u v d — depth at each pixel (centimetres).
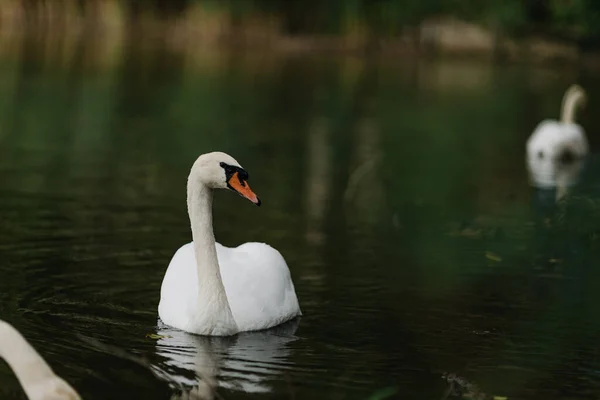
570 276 1312
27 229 1464
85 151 2183
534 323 1110
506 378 936
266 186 1895
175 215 1598
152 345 995
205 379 902
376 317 1120
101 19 4897
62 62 3825
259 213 1662
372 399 829
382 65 4284
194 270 1092
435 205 1769
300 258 1373
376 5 4803
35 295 1148
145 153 2183
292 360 966
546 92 3534
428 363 971
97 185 1819
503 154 2352
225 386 888
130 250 1369
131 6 4925
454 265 1356
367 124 2752
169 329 1049
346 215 1669
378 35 4822
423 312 1142
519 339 1053
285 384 900
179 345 998
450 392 895
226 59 4234
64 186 1797
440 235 1537
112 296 1160
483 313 1145
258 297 1073
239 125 2642
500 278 1298
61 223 1512
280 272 1110
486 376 941
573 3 4506
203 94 3228
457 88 3609
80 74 3541
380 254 1409
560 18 4619
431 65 4334
